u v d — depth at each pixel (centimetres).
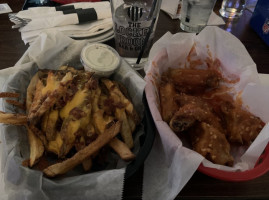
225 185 27
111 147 28
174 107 31
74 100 28
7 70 32
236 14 50
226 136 31
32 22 40
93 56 33
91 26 41
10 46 40
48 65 35
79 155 25
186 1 43
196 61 37
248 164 28
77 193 24
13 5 48
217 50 35
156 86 33
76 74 30
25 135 28
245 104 32
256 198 27
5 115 26
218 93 35
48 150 27
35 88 31
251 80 32
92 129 28
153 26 35
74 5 45
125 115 29
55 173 25
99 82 33
